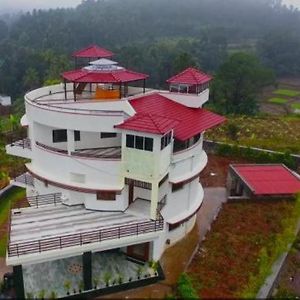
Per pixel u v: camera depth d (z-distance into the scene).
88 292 24.88
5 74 137.00
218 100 84.38
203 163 31.86
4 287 25.20
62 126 26.80
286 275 28.48
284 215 32.97
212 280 24.72
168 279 26.50
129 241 25.50
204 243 28.77
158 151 24.75
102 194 27.55
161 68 123.25
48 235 25.00
